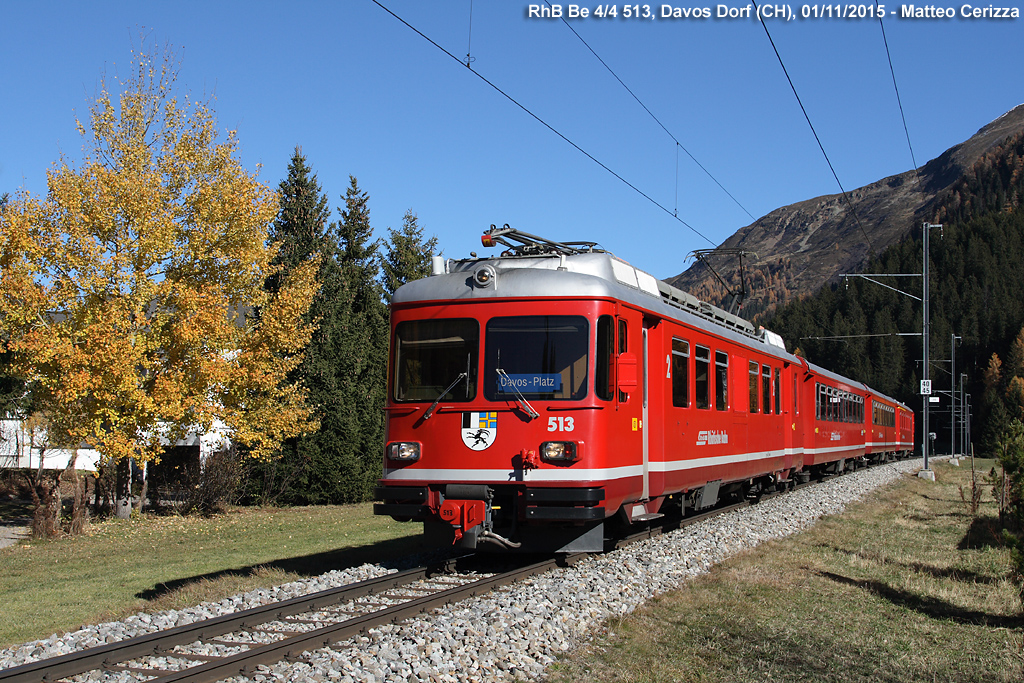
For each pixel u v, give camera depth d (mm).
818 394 21531
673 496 11734
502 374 8836
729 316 14594
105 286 16344
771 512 14461
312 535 15484
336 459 22391
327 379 22578
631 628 6727
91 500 19688
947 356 111125
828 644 6492
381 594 7719
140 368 17703
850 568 9664
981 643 6578
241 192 17547
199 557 13211
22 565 13156
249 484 21812
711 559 9859
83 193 16469
